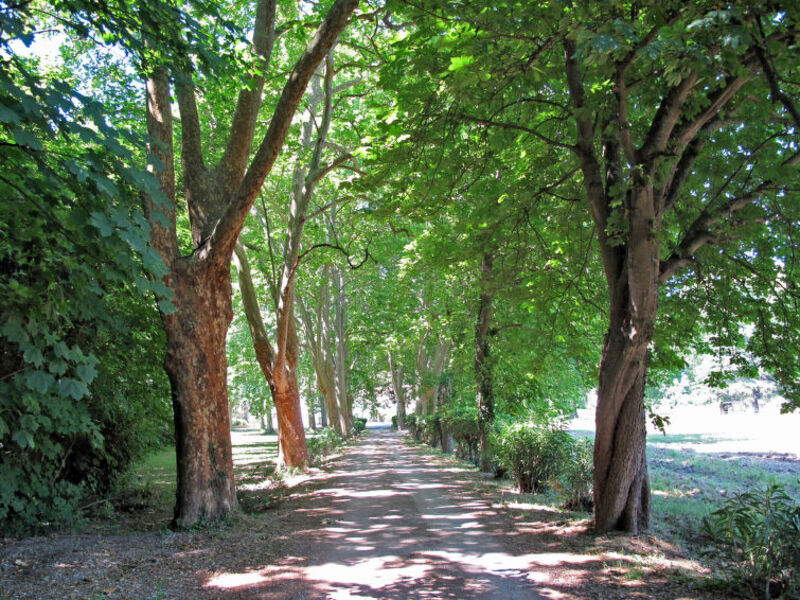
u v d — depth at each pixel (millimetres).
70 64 12203
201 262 8703
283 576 5723
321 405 46719
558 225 10562
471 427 17344
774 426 41062
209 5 6918
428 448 25875
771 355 9719
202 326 8711
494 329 14938
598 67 6391
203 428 8602
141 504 10875
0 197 5129
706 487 13969
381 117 8422
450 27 6430
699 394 58594
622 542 6852
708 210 7750
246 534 7715
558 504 9773
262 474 16781
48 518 7898
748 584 4910
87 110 4508
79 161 4488
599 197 7824
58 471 8656
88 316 5879
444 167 8586
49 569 5664
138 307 9945
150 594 5062
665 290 10125
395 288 24922
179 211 13852
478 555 6523
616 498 7516
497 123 7797
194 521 8273
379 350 30062
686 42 5137
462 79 5633
